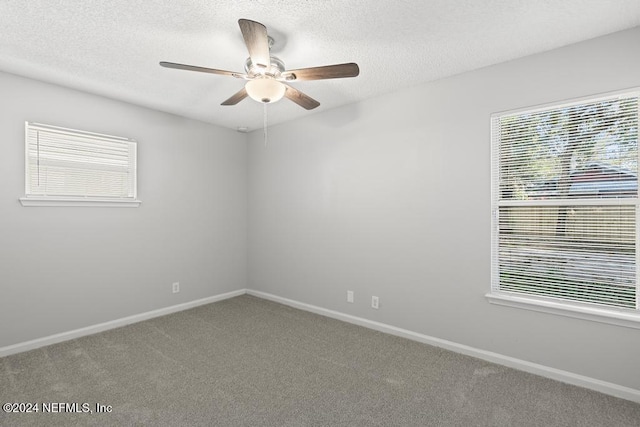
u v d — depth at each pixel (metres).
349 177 3.46
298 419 1.88
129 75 2.74
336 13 1.90
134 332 3.17
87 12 1.89
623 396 2.06
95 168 3.17
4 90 2.67
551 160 2.33
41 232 2.86
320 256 3.73
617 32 2.09
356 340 2.99
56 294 2.94
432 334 2.88
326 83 2.92
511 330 2.48
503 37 2.15
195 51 2.34
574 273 2.26
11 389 2.17
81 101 3.07
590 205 2.20
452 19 1.96
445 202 2.79
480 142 2.61
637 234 2.05
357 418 1.89
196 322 3.45
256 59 1.92
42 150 2.86
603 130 2.15
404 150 3.04
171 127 3.77
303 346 2.86
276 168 4.22
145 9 1.86
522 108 2.42
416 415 1.92
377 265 3.24
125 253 3.39
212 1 1.79
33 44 2.25
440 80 2.82
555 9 1.86
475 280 2.65
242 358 2.63
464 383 2.25
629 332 2.05
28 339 2.78
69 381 2.27
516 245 2.48
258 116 3.88
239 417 1.89
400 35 2.13
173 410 1.95
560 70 2.27
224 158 4.33
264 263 4.38
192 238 3.99
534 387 2.20
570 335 2.25
